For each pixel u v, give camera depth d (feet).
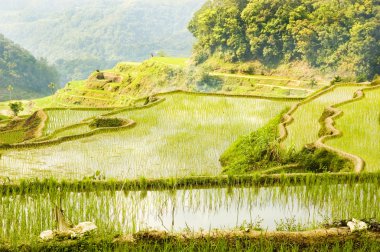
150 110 126.11
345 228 38.75
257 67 380.37
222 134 102.22
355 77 321.73
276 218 47.29
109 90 406.41
